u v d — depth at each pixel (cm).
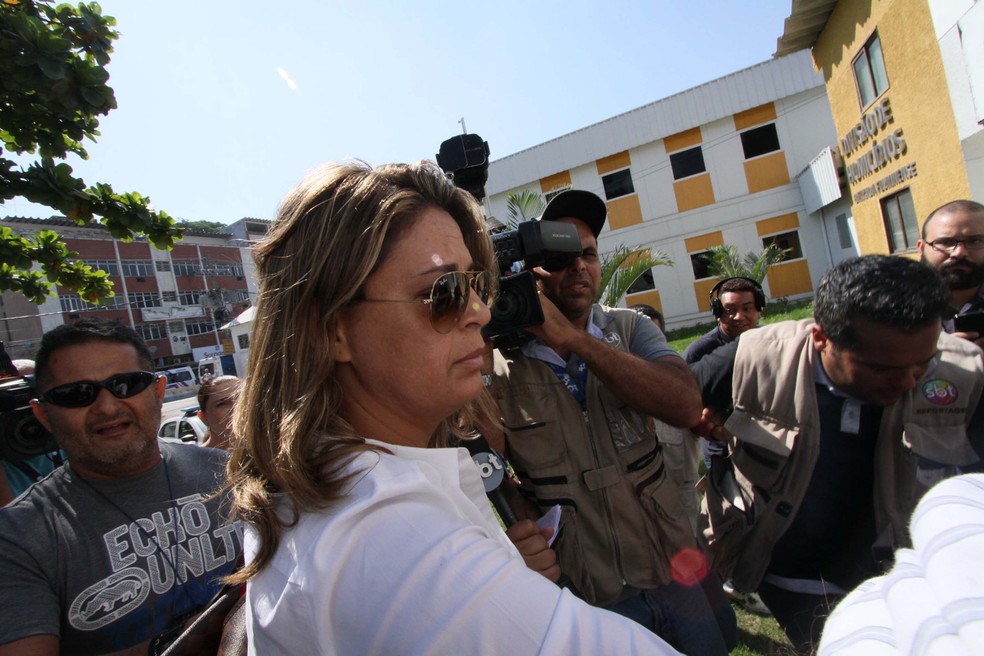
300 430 74
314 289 81
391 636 57
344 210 80
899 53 682
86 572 161
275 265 87
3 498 234
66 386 166
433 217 85
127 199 291
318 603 61
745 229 1653
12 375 247
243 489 80
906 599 54
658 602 178
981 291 224
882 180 856
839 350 161
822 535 188
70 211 268
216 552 181
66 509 167
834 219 1502
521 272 163
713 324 1678
